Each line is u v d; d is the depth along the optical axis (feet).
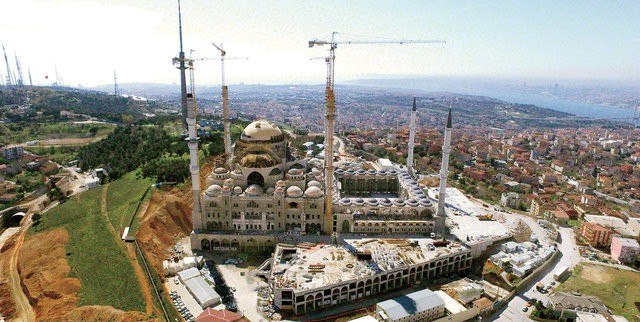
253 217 649.61
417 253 580.30
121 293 486.38
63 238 641.81
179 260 588.50
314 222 653.71
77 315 449.89
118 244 586.04
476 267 603.67
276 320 475.31
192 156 615.98
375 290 534.37
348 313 492.54
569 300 492.95
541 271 587.27
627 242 630.74
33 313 500.33
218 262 597.93
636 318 483.92
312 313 490.90
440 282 565.12
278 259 561.43
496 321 486.38
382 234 654.94
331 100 628.69
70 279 522.88
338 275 517.55
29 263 597.93
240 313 484.33
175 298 501.97
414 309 467.11
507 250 621.31
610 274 583.58
